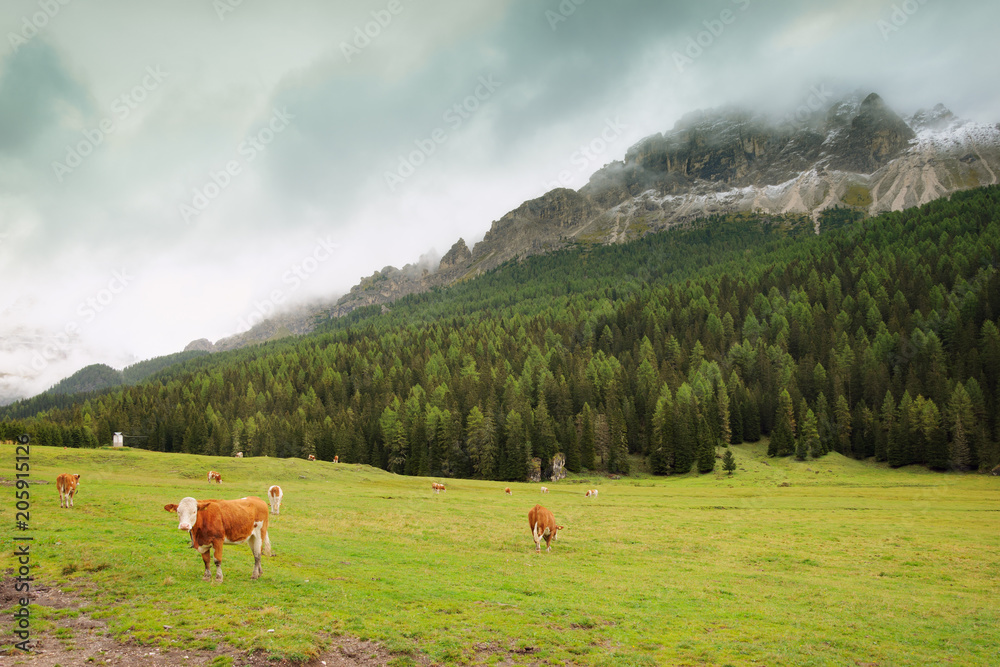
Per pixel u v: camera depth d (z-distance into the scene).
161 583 16.06
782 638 15.78
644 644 14.61
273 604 15.08
